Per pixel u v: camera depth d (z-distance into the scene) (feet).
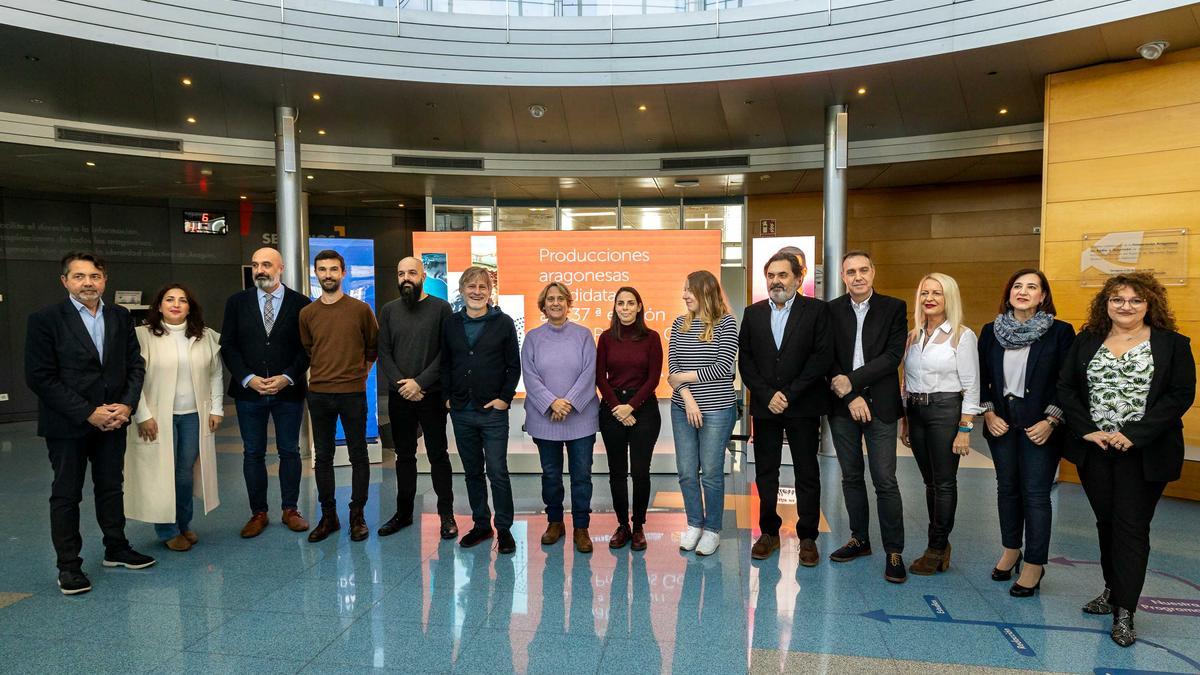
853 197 37.73
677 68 22.85
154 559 12.50
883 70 21.26
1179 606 10.54
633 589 11.12
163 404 12.67
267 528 14.58
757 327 12.18
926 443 11.82
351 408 13.71
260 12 20.70
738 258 40.47
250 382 13.47
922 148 28.76
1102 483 9.68
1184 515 15.72
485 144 31.14
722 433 12.46
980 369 11.50
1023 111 25.32
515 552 12.93
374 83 22.63
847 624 9.86
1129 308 9.35
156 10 19.29
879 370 11.28
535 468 19.76
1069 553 13.01
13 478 19.95
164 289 13.14
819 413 12.12
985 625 9.84
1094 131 19.70
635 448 12.92
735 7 22.41
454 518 14.64
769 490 12.52
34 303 34.37
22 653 8.96
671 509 16.03
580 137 29.91
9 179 31.73
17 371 33.68
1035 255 34.04
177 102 24.11
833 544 13.42
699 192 38.81
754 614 10.18
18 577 11.74
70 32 18.16
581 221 41.32
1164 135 18.49
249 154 29.09
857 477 12.35
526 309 20.22
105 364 11.50
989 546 13.38
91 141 26.07
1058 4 17.78
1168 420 8.98
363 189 37.17
